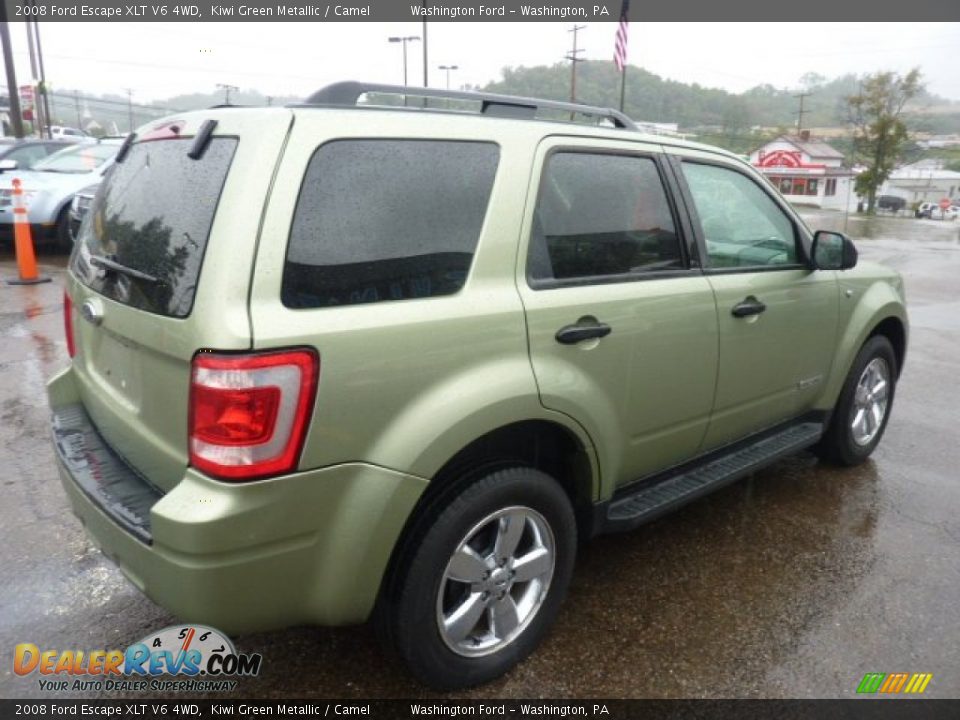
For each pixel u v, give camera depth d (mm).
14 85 23656
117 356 2514
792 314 3646
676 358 3051
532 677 2668
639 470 3141
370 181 2236
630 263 2951
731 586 3242
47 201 11102
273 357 1979
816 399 4086
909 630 2953
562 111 3031
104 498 2311
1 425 4867
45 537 3525
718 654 2795
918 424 5371
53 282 9477
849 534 3713
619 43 22406
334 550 2186
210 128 2264
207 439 2002
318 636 2879
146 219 2371
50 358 6297
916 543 3635
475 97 2787
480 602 2547
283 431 2014
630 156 3016
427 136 2387
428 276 2322
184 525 1968
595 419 2727
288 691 2602
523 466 2582
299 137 2113
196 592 2014
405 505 2229
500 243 2488
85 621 2943
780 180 57281
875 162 46656
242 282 1986
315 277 2094
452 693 2598
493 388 2373
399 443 2203
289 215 2057
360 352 2119
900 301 4496
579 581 3266
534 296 2549
